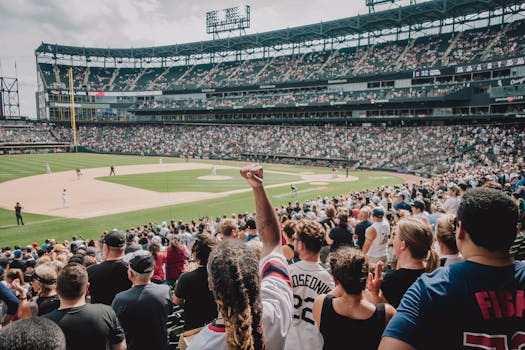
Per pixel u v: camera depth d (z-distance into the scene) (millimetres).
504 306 2115
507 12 60125
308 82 75250
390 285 4242
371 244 8172
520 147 46500
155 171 53906
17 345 1975
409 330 2154
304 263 4215
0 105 97312
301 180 46438
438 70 58625
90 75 105000
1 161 63688
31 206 30688
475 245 2303
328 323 3412
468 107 56688
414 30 70000
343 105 69000
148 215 27641
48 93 95750
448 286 2199
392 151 59594
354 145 64875
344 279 3311
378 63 69875
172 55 100125
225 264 1926
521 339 2086
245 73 89000
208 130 87562
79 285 3863
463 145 52469
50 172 51125
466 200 2395
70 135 93938
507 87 49781
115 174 50094
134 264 4797
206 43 91938
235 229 6953
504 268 2238
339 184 42812
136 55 103188
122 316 4707
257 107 79375
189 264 10242
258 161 72938
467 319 2102
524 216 7492
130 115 102938
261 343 1892
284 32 79625
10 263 11094
